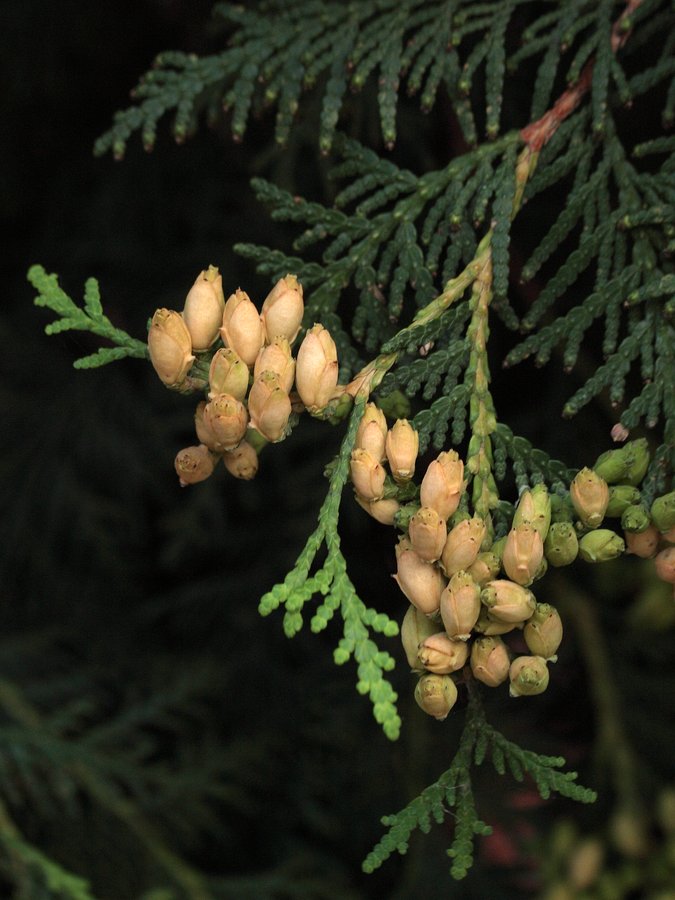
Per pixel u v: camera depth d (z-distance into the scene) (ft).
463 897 2.29
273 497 2.54
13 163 2.64
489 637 1.42
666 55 1.60
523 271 1.56
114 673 2.52
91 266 2.58
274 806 2.61
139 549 2.64
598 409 2.15
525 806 2.37
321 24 1.66
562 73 1.84
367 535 2.42
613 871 2.38
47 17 2.45
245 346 1.44
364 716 2.48
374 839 2.50
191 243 2.48
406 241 1.57
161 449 2.49
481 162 1.58
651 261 1.56
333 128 1.60
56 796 2.30
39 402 2.57
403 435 1.43
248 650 2.58
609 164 1.58
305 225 2.29
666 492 1.51
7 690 2.31
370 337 1.57
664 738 2.35
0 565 2.50
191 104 1.65
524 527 1.41
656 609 2.34
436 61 1.62
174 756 2.60
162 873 2.22
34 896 1.92
